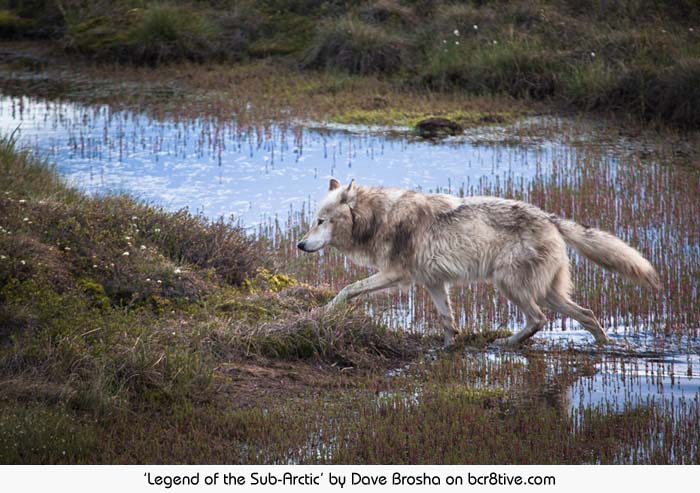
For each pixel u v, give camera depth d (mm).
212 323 28391
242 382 25750
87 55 87500
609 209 44594
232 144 58406
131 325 27266
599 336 29906
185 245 33562
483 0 86938
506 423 23016
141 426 22250
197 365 25125
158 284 29969
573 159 55500
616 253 29547
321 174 51906
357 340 28938
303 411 23734
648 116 65250
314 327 28531
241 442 21922
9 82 78312
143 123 64125
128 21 91188
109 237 31781
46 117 65250
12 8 97750
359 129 63281
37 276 28125
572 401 24938
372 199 29969
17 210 32062
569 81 70125
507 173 52031
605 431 22375
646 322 31969
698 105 62594
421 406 23906
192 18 88438
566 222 29875
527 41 76312
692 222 41781
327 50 80500
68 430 21094
